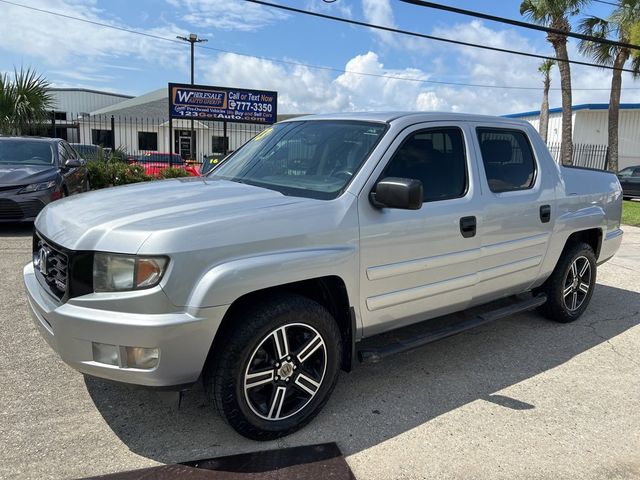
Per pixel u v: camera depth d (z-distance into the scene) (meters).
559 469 2.86
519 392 3.73
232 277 2.67
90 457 2.82
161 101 37.59
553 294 4.96
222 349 2.79
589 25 21.97
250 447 2.96
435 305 3.78
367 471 2.79
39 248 3.31
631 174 21.33
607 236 5.43
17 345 4.16
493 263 4.09
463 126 3.97
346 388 3.71
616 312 5.62
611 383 3.92
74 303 2.65
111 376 2.64
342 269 3.11
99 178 13.27
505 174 4.24
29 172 8.68
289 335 3.03
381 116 3.76
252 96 16.12
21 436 2.98
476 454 2.97
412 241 3.45
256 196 3.21
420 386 3.77
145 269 2.56
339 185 3.31
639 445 3.11
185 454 2.87
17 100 16.98
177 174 14.05
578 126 31.45
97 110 43.59
